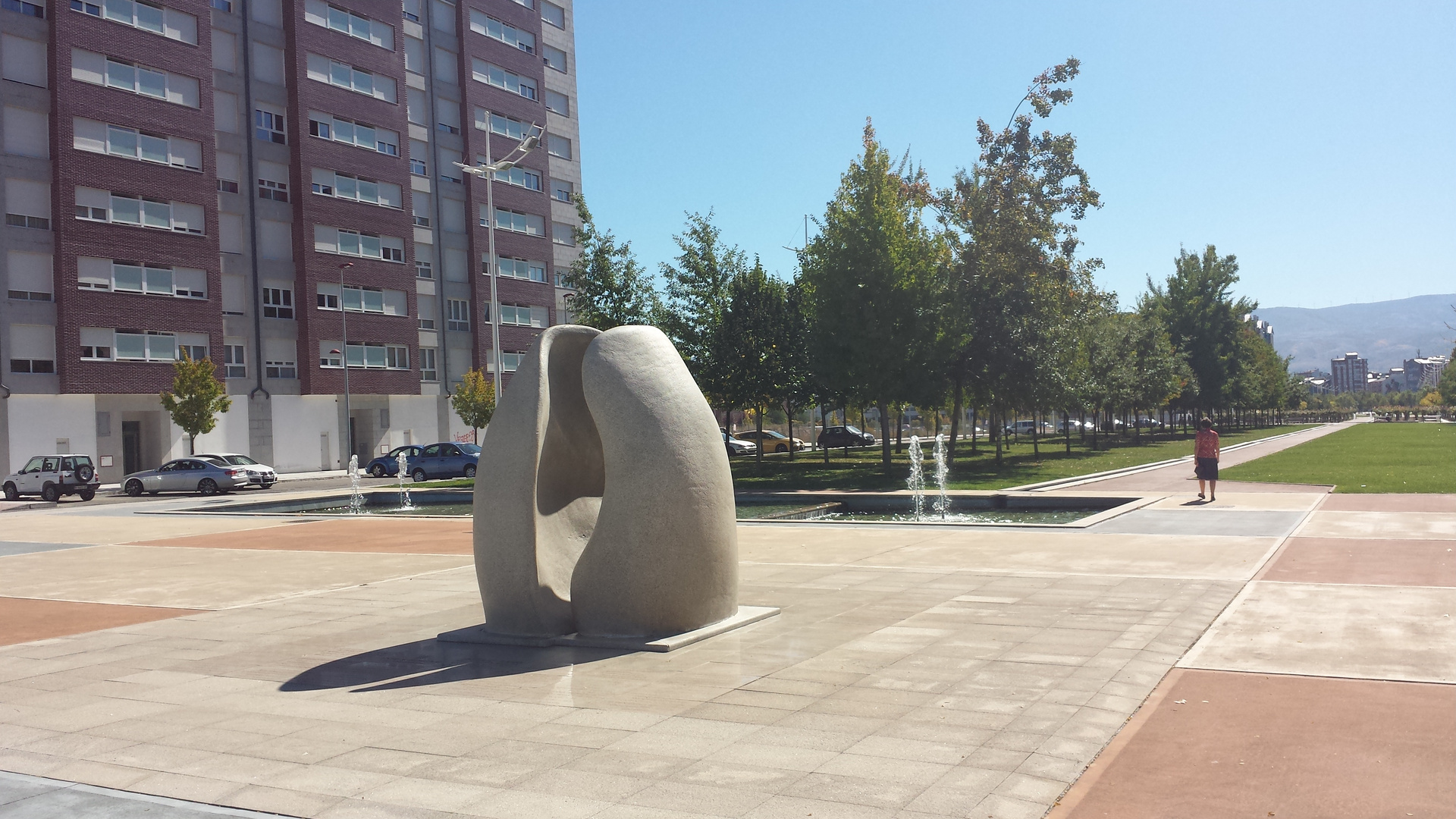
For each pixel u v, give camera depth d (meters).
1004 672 7.09
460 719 6.44
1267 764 5.11
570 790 5.06
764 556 13.69
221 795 5.17
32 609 11.59
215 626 10.09
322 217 51.03
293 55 50.19
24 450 39.47
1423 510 16.42
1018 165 34.03
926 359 30.47
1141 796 4.73
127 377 42.56
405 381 55.34
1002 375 32.91
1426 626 8.01
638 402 8.65
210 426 42.81
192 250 45.12
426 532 19.06
